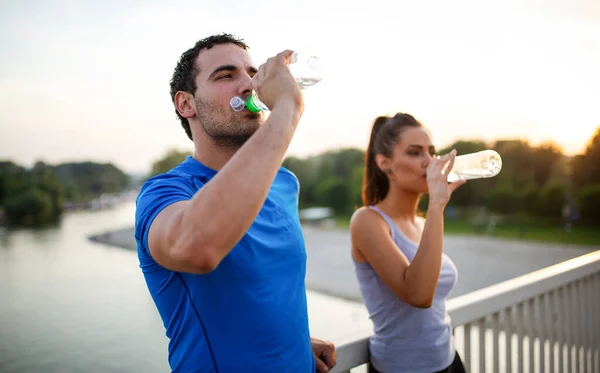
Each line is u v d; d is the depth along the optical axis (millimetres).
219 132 1079
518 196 65062
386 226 1514
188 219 767
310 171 89625
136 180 83438
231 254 986
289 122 850
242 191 765
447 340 1553
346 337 1604
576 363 2541
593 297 2768
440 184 1388
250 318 994
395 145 1619
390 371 1514
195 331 988
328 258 36969
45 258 39688
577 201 60438
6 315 21359
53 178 69938
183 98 1153
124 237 54438
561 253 39188
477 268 31656
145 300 24375
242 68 1090
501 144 69750
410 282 1357
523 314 2189
